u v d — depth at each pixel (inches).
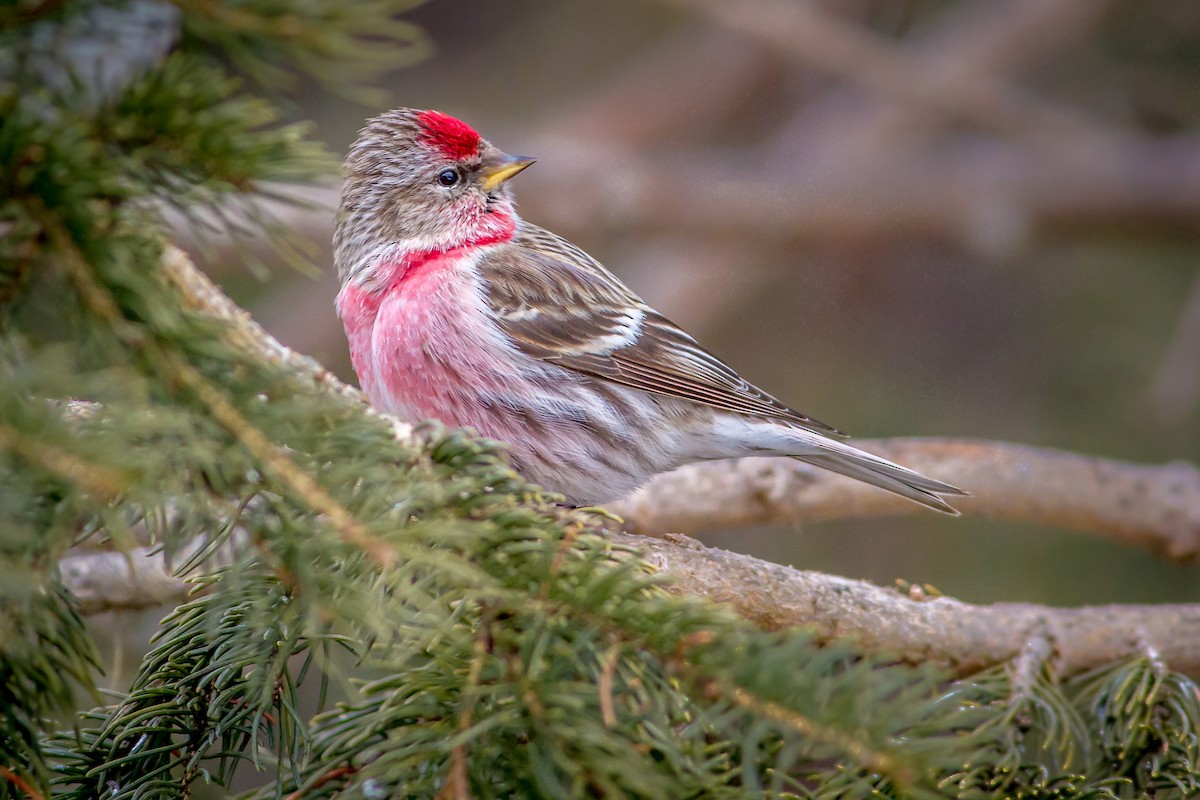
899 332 574.9
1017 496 406.0
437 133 361.4
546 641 172.1
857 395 554.9
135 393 161.9
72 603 183.6
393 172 359.3
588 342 346.3
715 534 488.4
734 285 623.2
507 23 651.5
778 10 593.3
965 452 411.5
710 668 169.2
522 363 338.0
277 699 219.1
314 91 541.6
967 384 541.0
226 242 499.2
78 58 166.1
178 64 165.0
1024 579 457.7
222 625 220.5
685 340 360.8
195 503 171.2
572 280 354.3
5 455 148.2
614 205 600.1
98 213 165.3
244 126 165.2
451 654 184.7
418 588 182.1
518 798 180.4
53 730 189.8
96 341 165.5
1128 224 607.8
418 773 185.0
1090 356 523.5
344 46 158.2
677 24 681.0
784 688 165.0
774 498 396.8
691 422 352.8
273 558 176.1
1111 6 616.1
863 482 365.1
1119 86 626.2
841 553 480.1
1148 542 412.5
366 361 348.2
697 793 175.8
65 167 157.5
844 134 669.9
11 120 156.5
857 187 611.5
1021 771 240.4
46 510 159.6
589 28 670.5
